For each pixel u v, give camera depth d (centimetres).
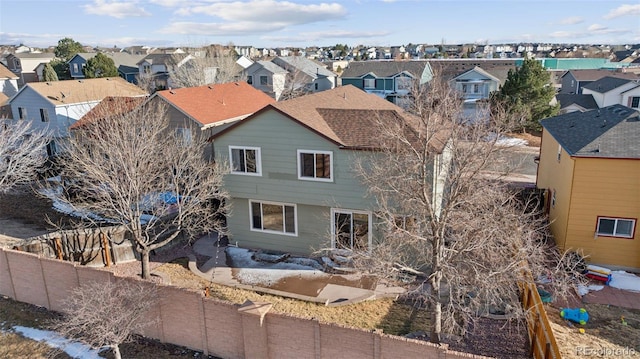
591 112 2222
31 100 3572
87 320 1191
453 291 1480
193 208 1981
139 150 1734
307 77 6438
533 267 1224
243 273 1841
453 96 1898
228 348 1223
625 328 1394
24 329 1414
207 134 2692
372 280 1738
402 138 1263
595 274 1706
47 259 1473
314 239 1952
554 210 2117
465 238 1174
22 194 2753
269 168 1933
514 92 3903
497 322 1431
